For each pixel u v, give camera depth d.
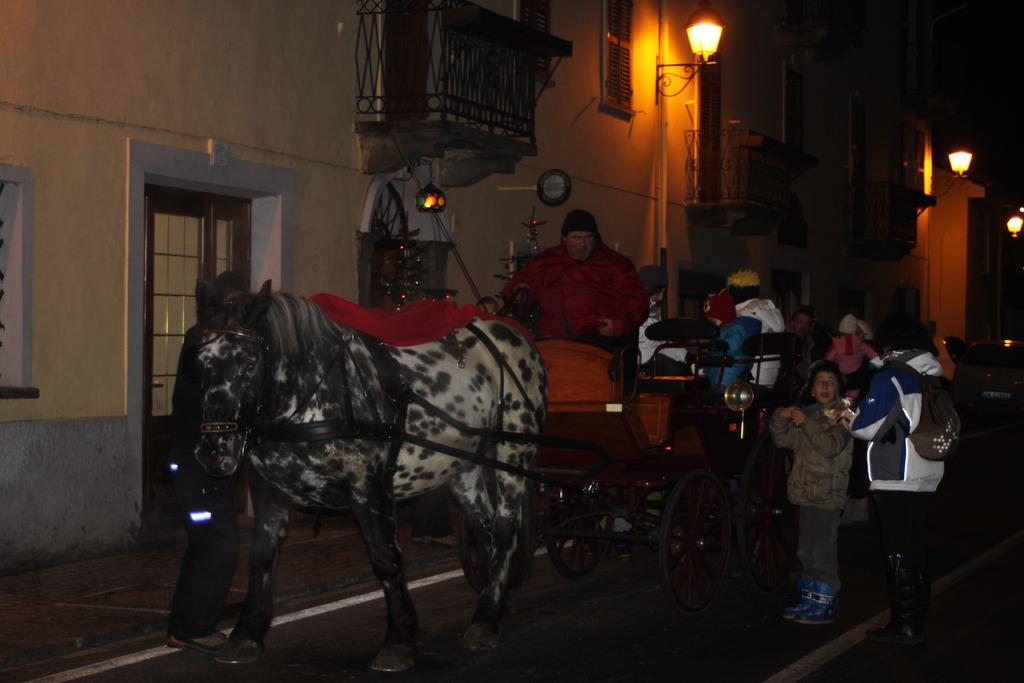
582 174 18.67
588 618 8.77
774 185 23.25
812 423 8.62
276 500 7.46
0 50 9.96
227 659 7.42
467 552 9.25
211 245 12.59
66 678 7.14
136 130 11.23
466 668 7.42
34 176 10.27
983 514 14.00
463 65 14.62
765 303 11.48
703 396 9.82
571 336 9.50
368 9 14.10
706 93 22.30
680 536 8.80
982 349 28.61
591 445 8.86
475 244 16.14
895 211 30.17
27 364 10.22
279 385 6.96
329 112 13.62
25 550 10.12
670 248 21.39
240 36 12.42
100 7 10.86
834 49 26.23
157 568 10.28
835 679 7.26
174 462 7.54
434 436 7.68
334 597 9.45
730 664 7.56
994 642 8.17
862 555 11.50
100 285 10.90
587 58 18.77
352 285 14.01
